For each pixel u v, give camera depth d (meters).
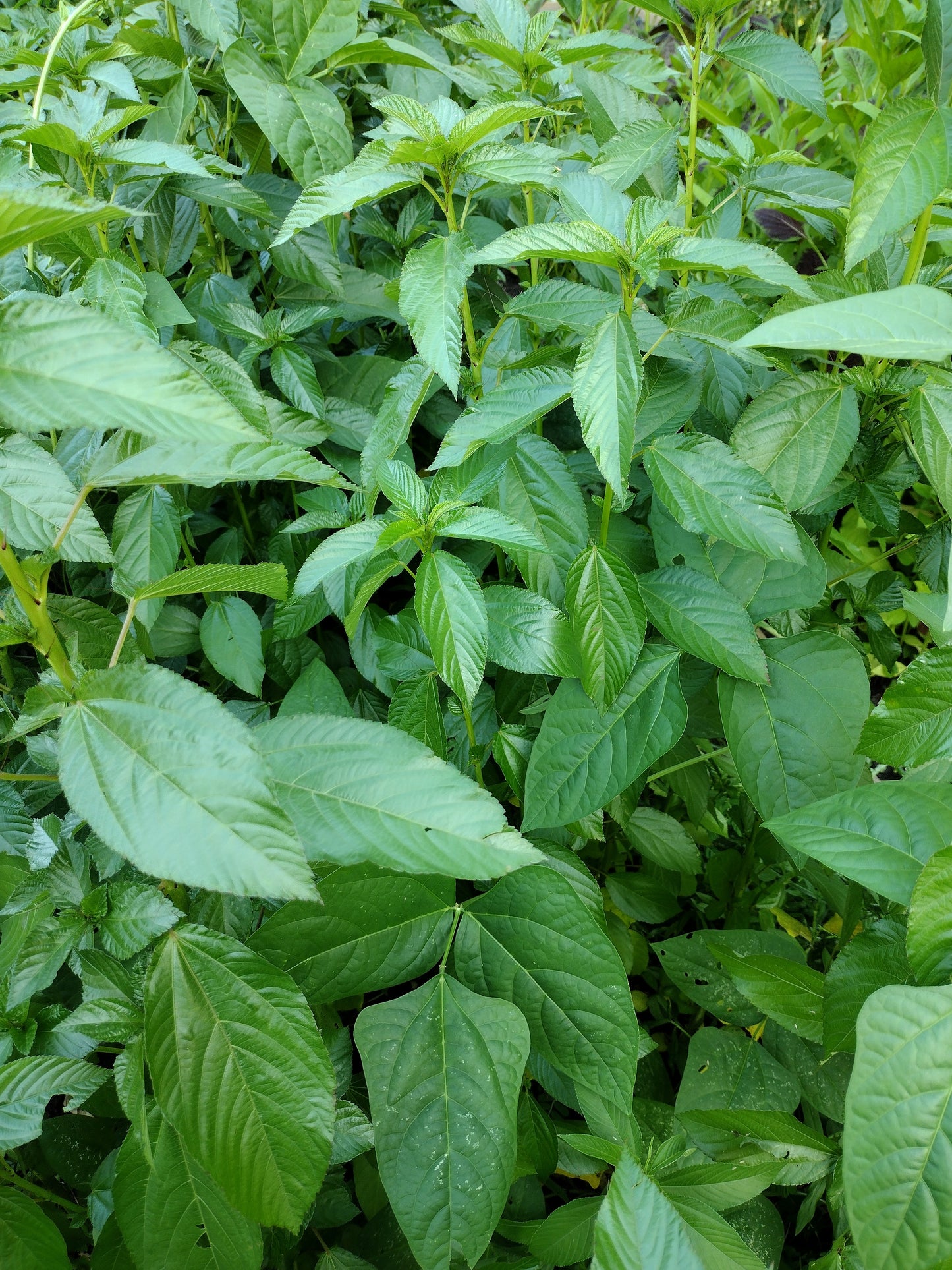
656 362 0.58
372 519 0.51
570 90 0.68
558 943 0.50
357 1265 0.53
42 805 0.61
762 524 0.50
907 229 0.66
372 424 0.68
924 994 0.38
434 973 0.70
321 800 0.42
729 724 0.56
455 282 0.48
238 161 0.79
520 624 0.53
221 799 0.36
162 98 0.67
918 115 0.46
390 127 0.53
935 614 0.52
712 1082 0.58
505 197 0.71
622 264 0.48
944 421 0.52
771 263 0.46
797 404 0.56
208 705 0.37
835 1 1.08
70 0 0.70
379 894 0.50
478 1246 0.46
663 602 0.55
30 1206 0.45
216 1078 0.42
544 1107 0.64
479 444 0.49
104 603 0.71
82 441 0.59
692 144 0.63
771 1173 0.46
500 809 0.41
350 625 0.51
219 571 0.42
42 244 0.57
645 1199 0.42
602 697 0.51
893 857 0.43
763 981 0.53
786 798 0.55
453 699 0.58
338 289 0.68
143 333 0.53
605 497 0.53
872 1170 0.37
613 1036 0.49
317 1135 0.42
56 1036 0.48
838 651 0.56
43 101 0.58
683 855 0.68
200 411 0.33
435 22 0.91
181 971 0.43
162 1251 0.45
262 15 0.61
